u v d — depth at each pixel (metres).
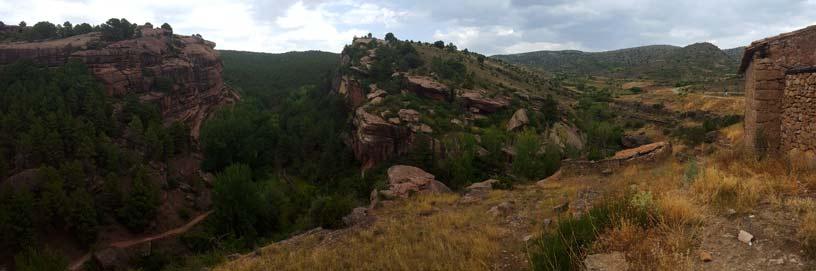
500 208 13.32
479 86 81.75
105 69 78.50
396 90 78.12
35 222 38.34
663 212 6.87
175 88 93.44
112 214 45.44
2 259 34.78
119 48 83.75
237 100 126.38
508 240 9.58
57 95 60.28
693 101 75.94
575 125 70.81
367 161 63.88
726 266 5.03
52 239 39.50
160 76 91.06
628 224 6.39
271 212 39.19
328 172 66.75
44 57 77.31
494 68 111.75
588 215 7.57
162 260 39.06
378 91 78.25
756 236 5.71
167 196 54.81
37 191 43.59
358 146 66.12
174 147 69.50
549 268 6.08
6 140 49.19
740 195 7.45
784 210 6.56
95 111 60.91
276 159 76.56
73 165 45.22
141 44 91.88
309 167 72.06
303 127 84.50
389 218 14.52
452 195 18.59
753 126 14.09
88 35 91.44
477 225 11.52
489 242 9.36
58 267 29.47
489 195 17.62
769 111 13.38
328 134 79.19
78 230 40.47
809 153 11.45
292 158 77.62
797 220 6.01
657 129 67.19
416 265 8.41
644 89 117.06
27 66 69.75
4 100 57.56
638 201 7.29
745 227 6.11
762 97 13.42
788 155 11.41
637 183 13.70
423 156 46.50
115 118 65.00
